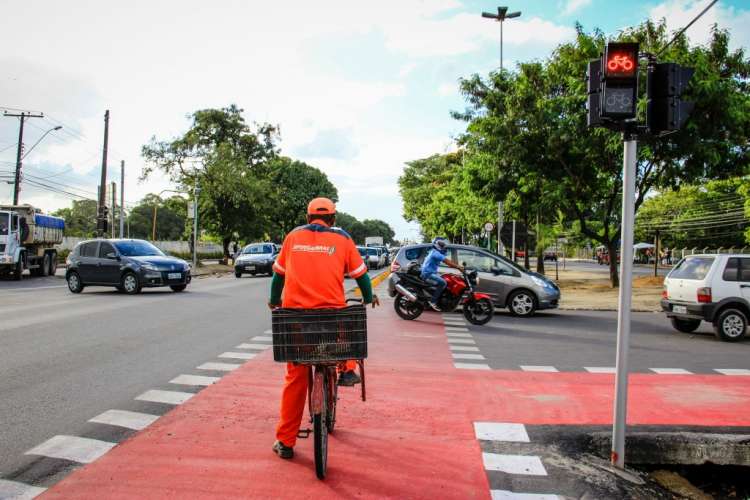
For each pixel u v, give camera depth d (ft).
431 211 192.13
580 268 191.21
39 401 21.16
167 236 389.39
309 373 15.72
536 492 14.19
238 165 169.37
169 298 61.16
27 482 14.06
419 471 15.16
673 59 64.08
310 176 264.31
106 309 50.11
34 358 28.91
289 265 14.97
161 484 13.97
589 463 16.24
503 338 39.06
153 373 25.89
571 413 20.70
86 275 68.28
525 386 24.86
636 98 15.87
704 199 210.18
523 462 16.03
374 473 14.89
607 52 15.90
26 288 76.07
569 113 72.02
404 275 47.80
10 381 24.17
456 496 13.74
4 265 90.43
